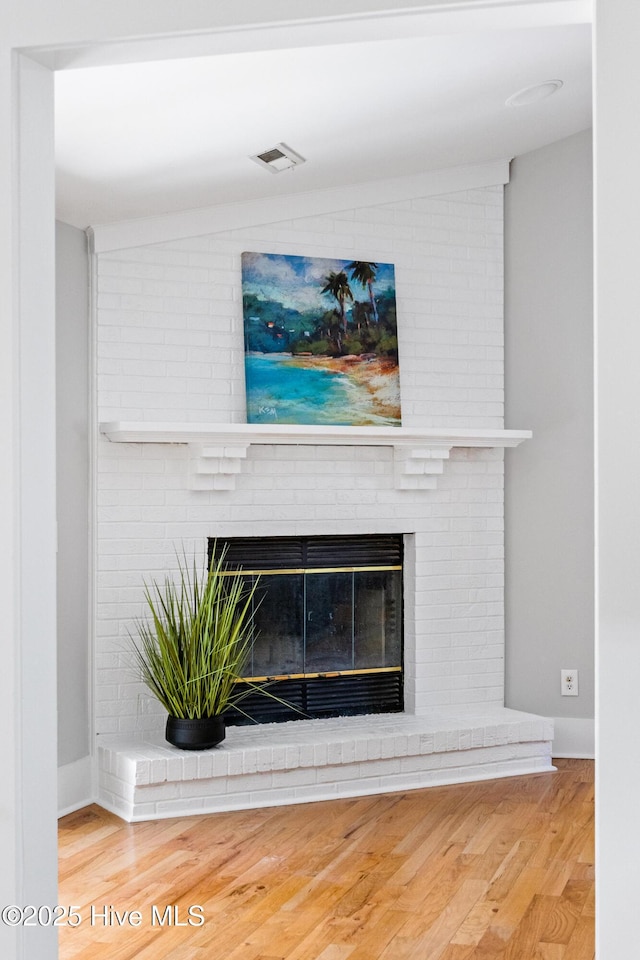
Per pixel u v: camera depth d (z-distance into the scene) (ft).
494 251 17.31
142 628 14.94
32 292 7.32
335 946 9.49
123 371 14.99
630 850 6.23
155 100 10.78
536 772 16.05
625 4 6.38
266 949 9.43
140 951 9.38
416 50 11.17
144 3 7.02
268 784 14.37
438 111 13.60
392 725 15.87
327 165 14.80
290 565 16.28
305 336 15.92
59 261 14.24
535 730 16.10
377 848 12.35
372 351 16.31
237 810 14.10
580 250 16.89
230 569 15.88
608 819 6.27
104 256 14.89
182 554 15.31
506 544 17.34
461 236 17.17
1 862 7.00
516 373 17.35
